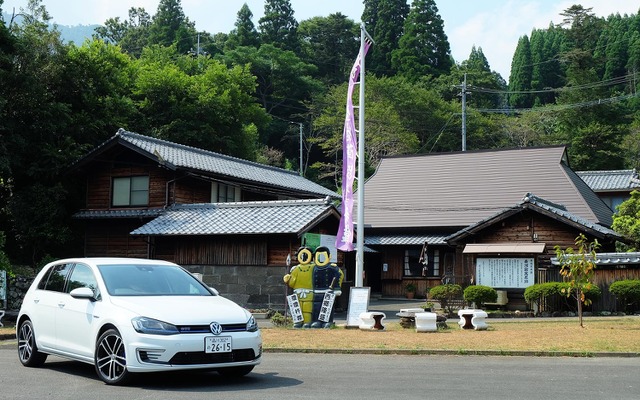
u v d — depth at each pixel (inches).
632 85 3284.9
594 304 837.2
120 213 1092.5
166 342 312.0
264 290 898.7
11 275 863.1
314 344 507.8
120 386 328.5
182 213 1010.7
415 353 472.4
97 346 339.0
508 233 1016.2
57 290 392.8
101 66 1240.8
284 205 952.9
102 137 1241.4
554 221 992.2
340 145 2327.8
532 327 650.8
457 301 908.0
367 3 3491.6
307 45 3253.0
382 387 326.6
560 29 4121.6
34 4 1171.3
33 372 379.6
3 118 1038.4
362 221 806.5
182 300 347.9
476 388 324.2
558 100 2746.1
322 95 2637.8
